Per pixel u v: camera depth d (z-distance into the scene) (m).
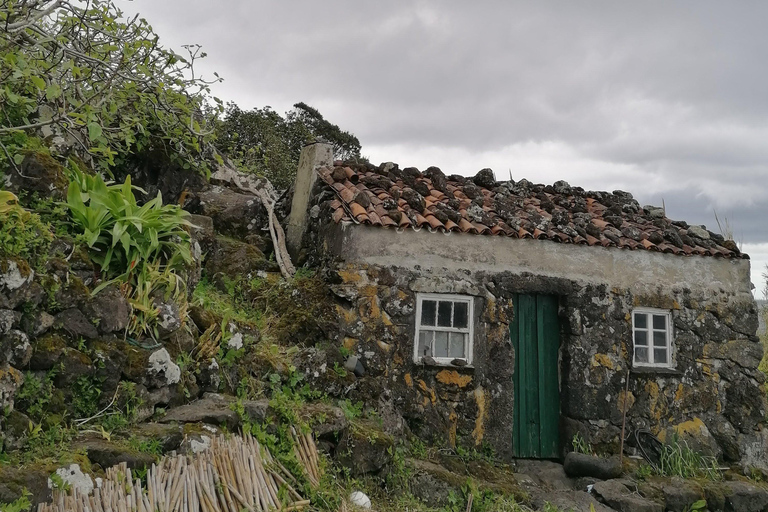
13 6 5.57
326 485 5.13
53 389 4.27
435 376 6.98
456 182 8.94
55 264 4.46
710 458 7.75
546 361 7.63
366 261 6.97
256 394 5.78
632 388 7.68
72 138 6.67
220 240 7.82
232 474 4.47
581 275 7.73
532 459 7.43
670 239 8.25
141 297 5.01
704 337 8.14
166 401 4.97
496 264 7.42
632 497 6.63
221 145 12.66
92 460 3.98
